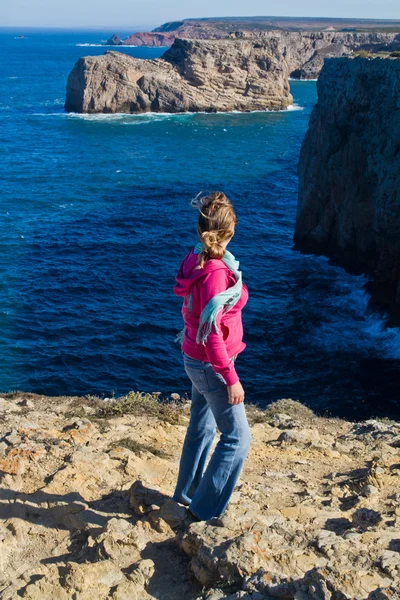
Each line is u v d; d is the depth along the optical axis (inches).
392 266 1007.6
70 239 1391.5
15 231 1432.1
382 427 373.4
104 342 924.0
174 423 326.3
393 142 1010.1
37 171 2089.1
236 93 3710.6
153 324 993.5
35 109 3550.7
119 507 175.0
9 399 386.3
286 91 3865.7
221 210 137.9
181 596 136.3
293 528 157.8
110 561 145.8
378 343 946.1
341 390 805.9
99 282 1155.9
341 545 144.0
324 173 1325.0
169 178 2059.5
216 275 137.2
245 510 163.6
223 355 138.6
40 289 1103.0
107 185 1936.5
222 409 149.0
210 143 2709.2
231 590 131.7
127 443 239.1
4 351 879.7
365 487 195.9
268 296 1133.1
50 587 136.9
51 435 246.4
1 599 134.8
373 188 1132.5
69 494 179.6
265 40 3713.1
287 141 2792.8
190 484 166.9
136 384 823.1
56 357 869.8
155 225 1530.5
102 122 3164.4
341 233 1272.1
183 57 3567.9
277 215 1662.2
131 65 3440.0
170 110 3545.8
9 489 183.3
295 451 267.0
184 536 149.9
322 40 6560.0
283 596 125.0
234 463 152.6
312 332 981.8
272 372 855.1
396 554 137.9
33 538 161.2
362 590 123.9
